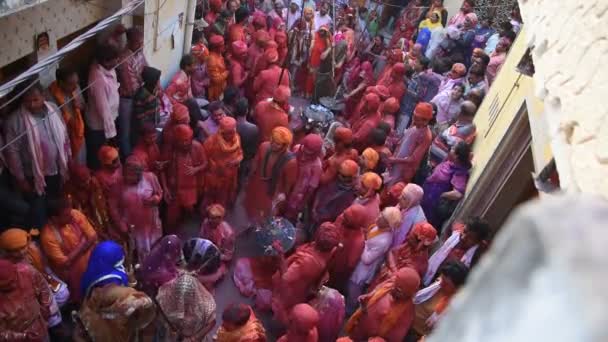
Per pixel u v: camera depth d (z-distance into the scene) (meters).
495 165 6.06
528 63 5.29
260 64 8.95
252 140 7.44
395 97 9.23
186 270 4.93
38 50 5.73
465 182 6.89
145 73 6.71
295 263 5.46
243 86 9.41
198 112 7.34
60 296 5.11
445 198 6.93
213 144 6.86
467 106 7.68
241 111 7.42
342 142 6.79
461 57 10.89
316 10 12.62
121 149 7.05
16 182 5.38
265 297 6.38
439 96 8.86
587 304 0.60
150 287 5.31
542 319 0.60
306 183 6.74
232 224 7.42
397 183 7.11
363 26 13.32
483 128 7.36
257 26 10.02
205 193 7.13
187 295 4.44
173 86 8.02
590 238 0.65
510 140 5.87
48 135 5.37
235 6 10.45
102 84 6.11
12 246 4.34
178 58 9.19
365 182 6.29
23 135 5.02
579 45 2.67
